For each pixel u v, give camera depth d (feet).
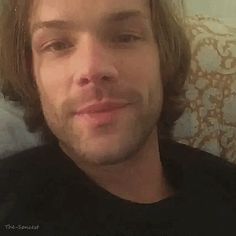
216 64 3.09
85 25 2.08
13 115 2.71
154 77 2.23
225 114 3.07
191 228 2.34
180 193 2.41
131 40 2.17
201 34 3.15
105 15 2.08
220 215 2.44
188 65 2.77
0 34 2.45
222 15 3.87
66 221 2.20
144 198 2.41
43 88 2.20
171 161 2.58
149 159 2.42
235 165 2.78
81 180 2.28
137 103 2.14
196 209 2.40
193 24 3.20
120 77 2.08
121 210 2.24
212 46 3.12
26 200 2.24
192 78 3.02
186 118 3.00
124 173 2.35
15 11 2.36
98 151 2.07
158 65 2.28
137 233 2.24
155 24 2.35
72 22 2.08
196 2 3.74
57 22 2.09
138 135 2.17
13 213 2.20
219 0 3.92
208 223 2.39
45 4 2.12
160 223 2.28
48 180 2.29
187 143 3.01
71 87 2.07
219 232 2.40
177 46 2.62
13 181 2.31
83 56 2.06
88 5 2.06
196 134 3.03
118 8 2.10
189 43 2.83
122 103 2.09
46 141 2.49
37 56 2.21
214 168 2.64
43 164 2.34
